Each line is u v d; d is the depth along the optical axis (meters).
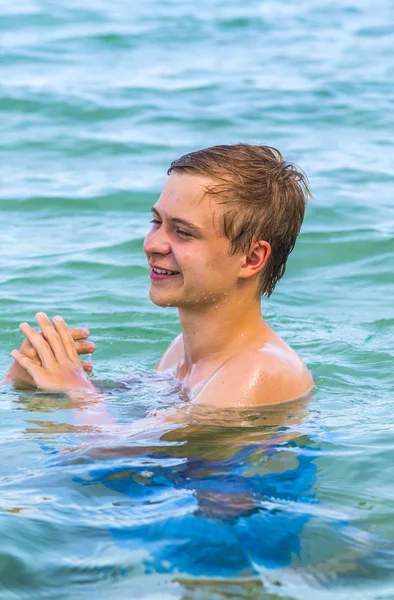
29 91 22.89
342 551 4.45
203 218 5.98
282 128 20.03
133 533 4.56
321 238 12.30
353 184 15.36
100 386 6.89
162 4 37.94
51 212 13.95
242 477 5.21
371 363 7.80
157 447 5.61
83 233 12.78
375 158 17.39
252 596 4.05
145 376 7.06
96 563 4.31
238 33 33.19
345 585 4.16
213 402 6.11
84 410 6.28
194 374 6.52
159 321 9.30
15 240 12.45
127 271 11.05
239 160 6.10
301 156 17.55
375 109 21.73
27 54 27.97
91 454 5.50
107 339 8.72
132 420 6.14
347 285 10.72
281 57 28.95
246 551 4.40
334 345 8.40
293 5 40.00
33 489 5.04
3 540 4.47
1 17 33.50
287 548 4.45
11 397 6.57
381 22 36.31
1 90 22.89
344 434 5.91
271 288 6.48
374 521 4.75
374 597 4.07
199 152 6.18
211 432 5.83
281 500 4.93
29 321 9.23
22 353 6.95
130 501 4.90
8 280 10.62
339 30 34.50
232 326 6.35
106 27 32.59
